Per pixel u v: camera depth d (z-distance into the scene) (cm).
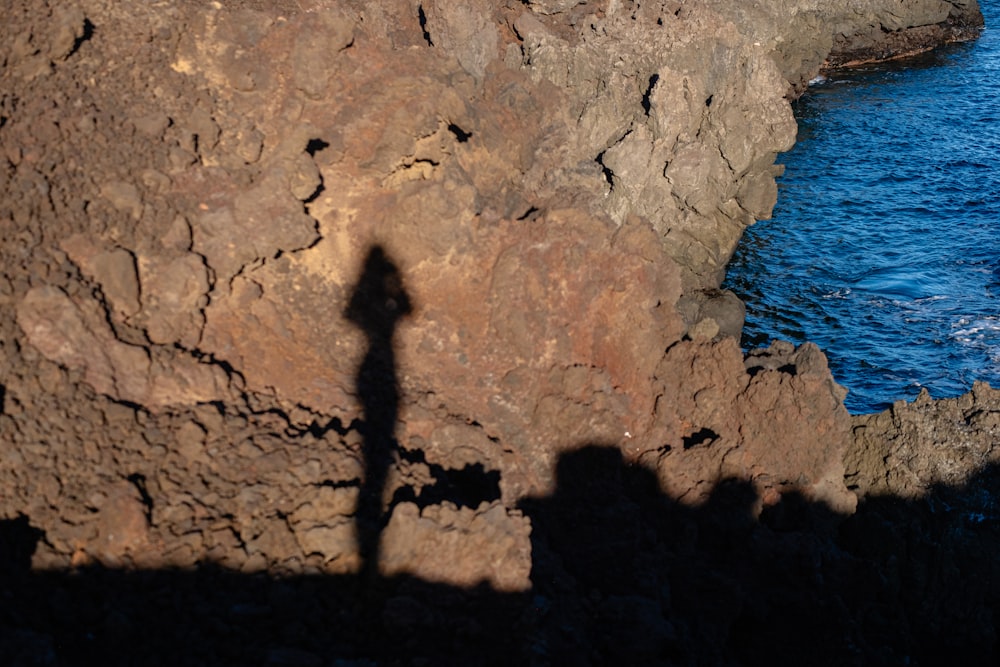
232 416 847
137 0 1045
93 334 810
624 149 1662
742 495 1067
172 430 803
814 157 3391
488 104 1302
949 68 4231
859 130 3612
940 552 1224
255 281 962
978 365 2188
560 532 1005
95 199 883
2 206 830
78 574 701
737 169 1994
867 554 1216
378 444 896
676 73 1755
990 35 4609
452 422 966
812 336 2331
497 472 954
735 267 2644
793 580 1070
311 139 1029
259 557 752
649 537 1034
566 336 1051
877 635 1175
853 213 2952
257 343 930
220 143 1002
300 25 1084
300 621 742
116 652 678
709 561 1067
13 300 792
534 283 1040
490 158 1184
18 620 651
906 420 1303
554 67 1794
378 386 972
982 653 1223
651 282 1091
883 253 2703
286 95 1055
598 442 1017
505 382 1019
